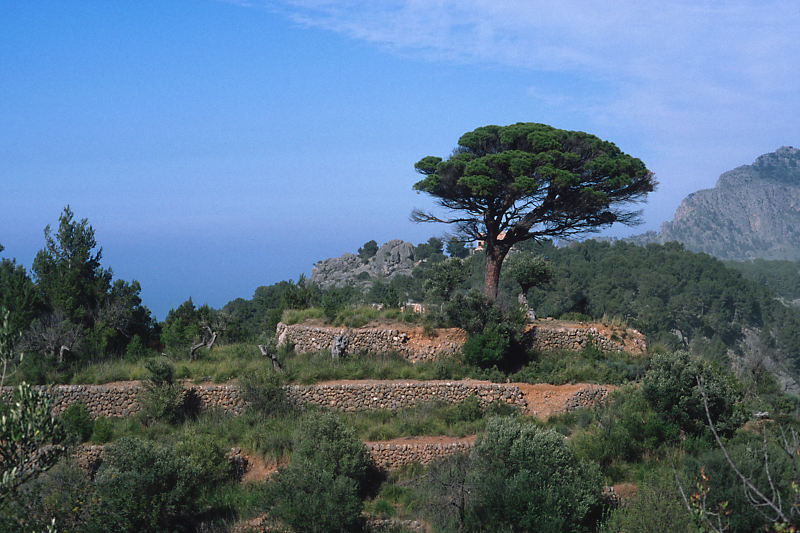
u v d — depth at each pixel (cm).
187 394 3059
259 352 3572
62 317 3656
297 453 2583
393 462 2717
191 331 4016
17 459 1373
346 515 2264
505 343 3425
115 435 2827
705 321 10406
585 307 4431
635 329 3947
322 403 3112
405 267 15975
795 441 930
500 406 3106
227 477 2603
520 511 2292
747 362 3803
